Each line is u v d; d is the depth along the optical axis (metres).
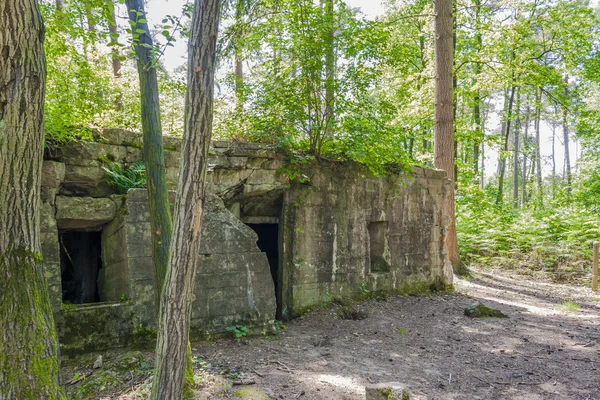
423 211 10.21
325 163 8.33
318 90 7.79
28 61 2.74
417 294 9.80
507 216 18.17
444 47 12.23
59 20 4.78
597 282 12.01
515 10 17.23
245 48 8.84
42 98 2.85
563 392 4.72
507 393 4.66
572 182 24.08
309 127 8.05
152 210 4.05
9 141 2.70
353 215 8.76
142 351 5.29
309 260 7.96
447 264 10.64
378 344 6.31
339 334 6.71
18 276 2.77
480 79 15.86
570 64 18.94
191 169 2.70
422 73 15.39
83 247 7.41
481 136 17.50
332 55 7.71
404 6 18.20
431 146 22.06
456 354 5.98
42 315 2.83
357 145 7.99
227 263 6.07
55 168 5.51
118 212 5.86
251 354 5.41
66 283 7.35
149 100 4.14
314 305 7.95
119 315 5.27
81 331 5.05
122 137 6.33
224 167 7.05
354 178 8.78
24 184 2.80
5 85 2.67
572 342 6.66
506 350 6.19
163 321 2.75
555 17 17.38
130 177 6.19
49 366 2.77
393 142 8.73
